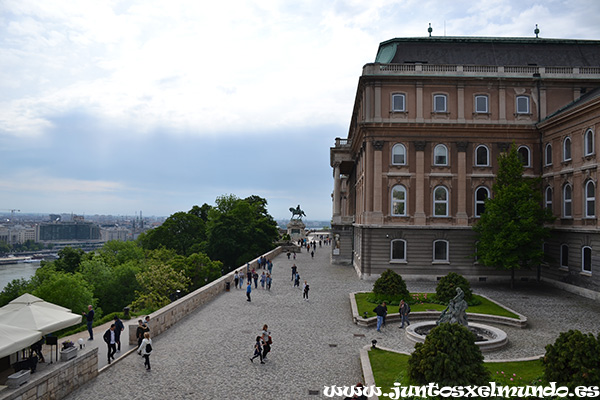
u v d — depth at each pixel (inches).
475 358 605.6
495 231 1587.1
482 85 1796.3
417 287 1620.3
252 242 3506.4
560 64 1850.4
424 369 609.3
